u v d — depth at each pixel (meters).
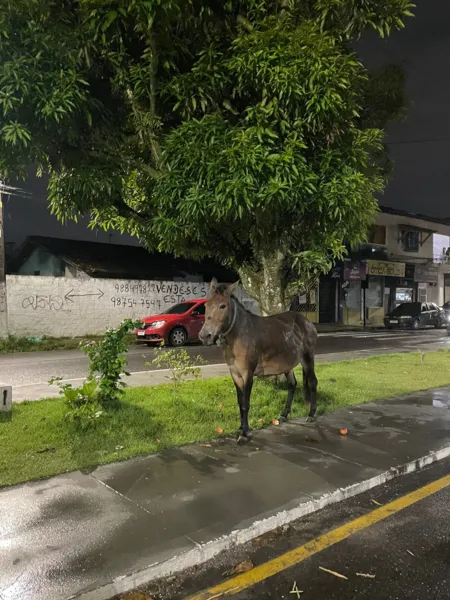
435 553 3.62
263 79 5.94
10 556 3.31
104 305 20.05
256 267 8.73
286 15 6.31
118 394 7.36
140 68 6.55
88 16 5.73
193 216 6.19
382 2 6.44
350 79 6.26
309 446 5.74
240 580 3.27
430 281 39.34
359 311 33.84
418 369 11.68
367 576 3.32
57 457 5.08
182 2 5.70
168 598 3.07
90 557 3.32
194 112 6.87
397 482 4.99
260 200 5.92
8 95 5.54
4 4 5.52
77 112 6.23
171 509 4.04
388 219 35.00
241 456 5.34
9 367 12.03
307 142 6.55
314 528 3.99
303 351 6.76
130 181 8.22
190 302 18.09
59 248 23.94
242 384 5.90
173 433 5.96
